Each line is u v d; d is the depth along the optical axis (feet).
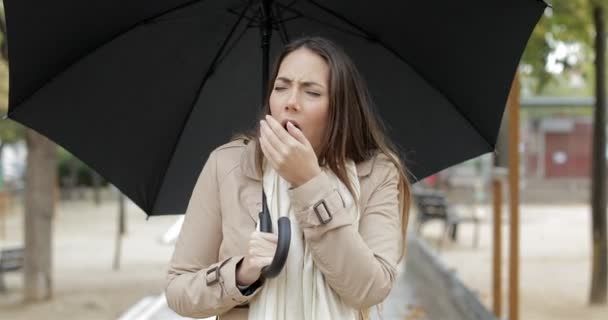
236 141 5.76
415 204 55.93
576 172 104.42
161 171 7.57
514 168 19.67
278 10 7.43
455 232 48.16
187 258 5.52
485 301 28.12
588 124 103.86
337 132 5.41
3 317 26.89
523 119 104.99
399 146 7.52
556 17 26.07
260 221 5.21
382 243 5.31
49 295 29.94
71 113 6.98
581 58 29.99
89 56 7.00
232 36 7.64
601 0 24.39
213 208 5.57
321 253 4.91
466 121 7.38
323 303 5.13
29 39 6.40
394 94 7.52
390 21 7.09
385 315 20.38
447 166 7.61
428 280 26.17
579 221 66.18
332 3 7.16
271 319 5.14
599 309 26.53
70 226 64.95
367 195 5.50
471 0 6.50
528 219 68.44
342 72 5.41
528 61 27.55
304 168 4.87
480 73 6.96
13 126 56.70
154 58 7.34
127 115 7.27
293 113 5.29
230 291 5.04
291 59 5.41
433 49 7.06
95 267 39.65
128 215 78.18
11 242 55.83
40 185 29.60
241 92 7.80
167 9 7.14
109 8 6.79
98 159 7.16
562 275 34.73
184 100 7.57
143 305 23.25
